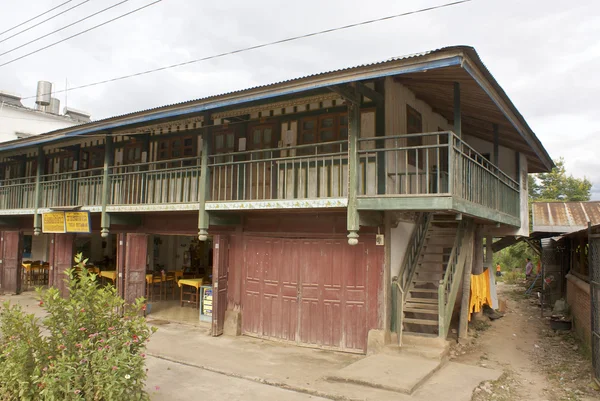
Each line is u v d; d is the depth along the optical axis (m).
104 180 12.33
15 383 5.30
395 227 9.43
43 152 14.88
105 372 4.98
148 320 12.30
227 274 11.18
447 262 10.44
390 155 8.89
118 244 13.09
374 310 9.05
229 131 11.30
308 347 9.73
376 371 7.54
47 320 5.37
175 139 12.65
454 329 12.22
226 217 10.73
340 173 8.77
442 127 11.84
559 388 7.72
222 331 10.94
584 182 35.22
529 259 27.31
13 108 22.98
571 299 13.01
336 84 7.54
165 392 6.98
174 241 19.45
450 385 7.18
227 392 7.05
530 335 12.16
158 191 12.52
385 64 6.99
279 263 10.35
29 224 16.92
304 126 10.07
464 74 7.30
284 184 9.67
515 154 13.86
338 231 9.59
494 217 9.96
